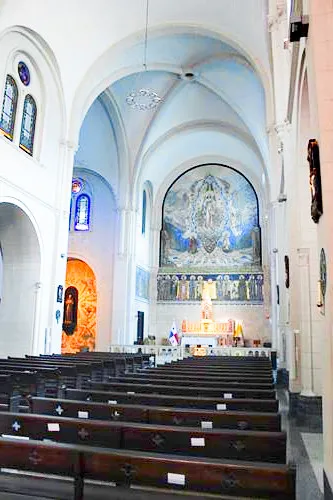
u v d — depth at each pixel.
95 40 15.07
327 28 4.10
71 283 24.34
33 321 13.25
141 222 25.42
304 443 6.14
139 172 23.53
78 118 15.46
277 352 17.00
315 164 4.09
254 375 8.06
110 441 3.43
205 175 28.19
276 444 3.15
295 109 7.62
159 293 27.03
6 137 12.04
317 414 7.34
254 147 23.17
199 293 26.47
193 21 15.42
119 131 21.77
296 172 8.10
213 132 24.45
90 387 6.37
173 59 18.42
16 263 13.69
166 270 27.23
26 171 12.76
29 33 12.68
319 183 4.04
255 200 27.22
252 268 26.16
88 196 24.56
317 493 4.19
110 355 14.50
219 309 26.00
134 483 2.59
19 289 13.53
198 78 19.86
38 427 3.57
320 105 3.94
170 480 2.52
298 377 8.19
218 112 22.75
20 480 3.12
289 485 2.36
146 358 14.88
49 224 14.10
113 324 22.34
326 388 3.75
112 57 15.92
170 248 27.73
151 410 4.19
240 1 13.59
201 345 23.27
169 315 26.61
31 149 13.43
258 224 26.83
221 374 8.23
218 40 16.36
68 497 2.87
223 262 26.84
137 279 24.39
